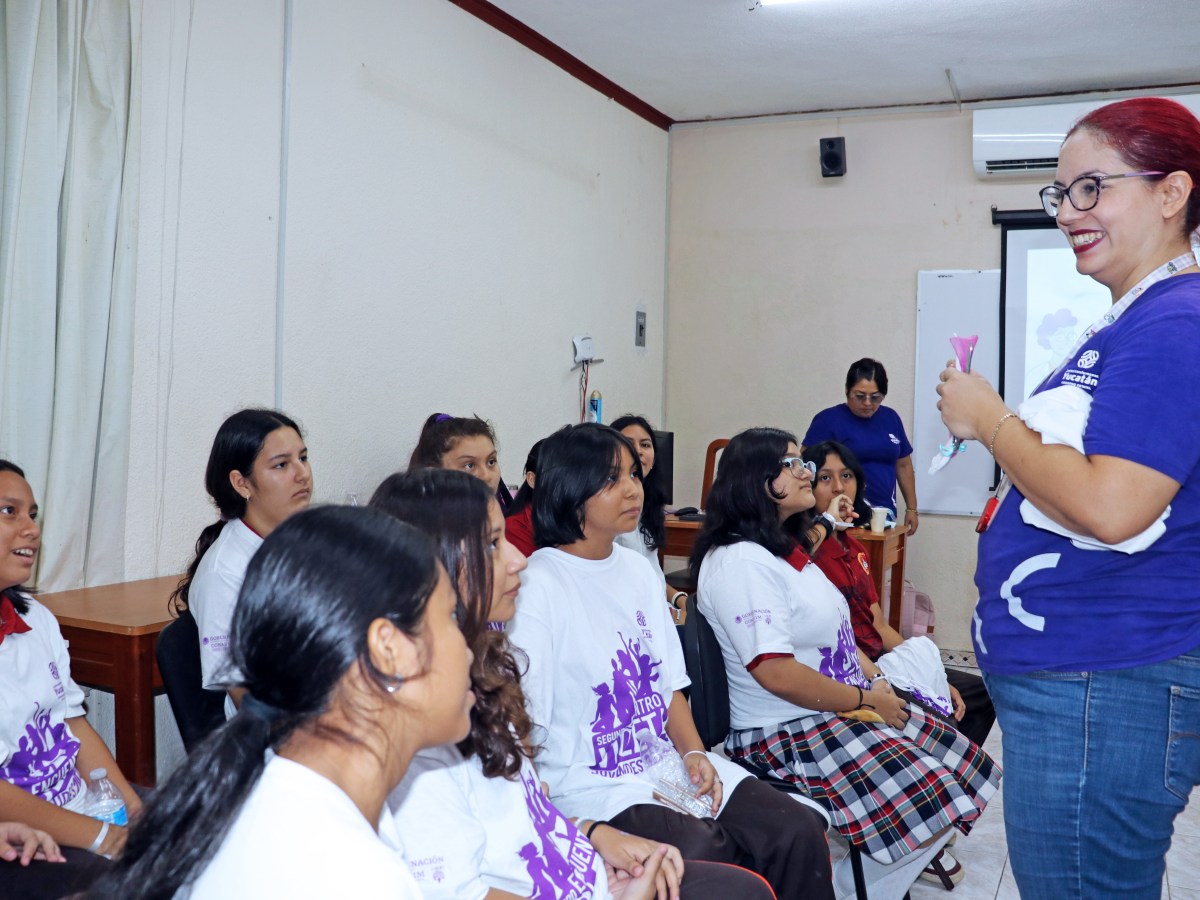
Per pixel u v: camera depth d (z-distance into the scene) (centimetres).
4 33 242
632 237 549
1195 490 114
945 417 132
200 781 73
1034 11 407
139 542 280
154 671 233
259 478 214
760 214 574
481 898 116
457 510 125
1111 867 121
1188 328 111
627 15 421
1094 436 112
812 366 566
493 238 425
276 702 74
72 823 164
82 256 258
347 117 343
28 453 249
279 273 319
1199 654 115
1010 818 128
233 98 301
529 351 456
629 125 539
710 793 182
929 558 542
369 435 360
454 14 394
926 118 539
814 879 176
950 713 254
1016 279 525
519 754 130
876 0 399
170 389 286
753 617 215
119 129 263
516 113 438
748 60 476
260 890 69
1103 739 118
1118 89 504
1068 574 119
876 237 550
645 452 302
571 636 177
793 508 230
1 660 175
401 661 75
